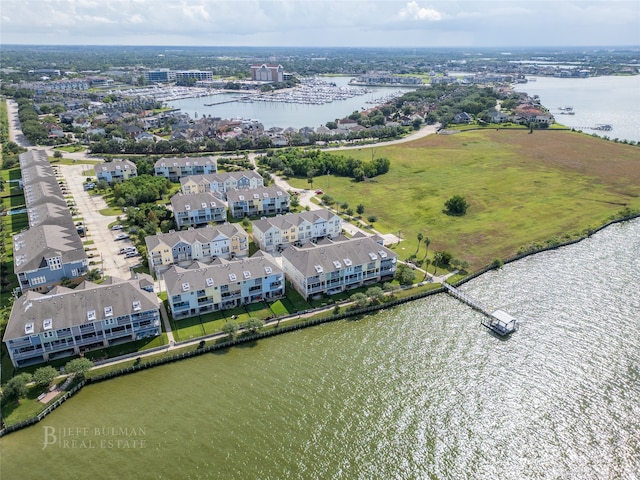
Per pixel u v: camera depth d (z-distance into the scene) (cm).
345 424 8212
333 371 9588
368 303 11950
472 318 11462
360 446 7788
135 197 18312
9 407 8556
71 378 9250
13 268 13350
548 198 19262
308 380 9312
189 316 11331
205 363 9881
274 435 7962
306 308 11744
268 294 12100
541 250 14925
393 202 19175
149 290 11306
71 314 9731
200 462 7450
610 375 9369
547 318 11300
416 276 13262
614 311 11519
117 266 13600
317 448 7725
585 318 11262
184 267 12950
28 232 13775
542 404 8681
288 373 9525
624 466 7412
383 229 16438
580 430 8100
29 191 17550
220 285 11331
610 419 8306
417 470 7400
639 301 11938
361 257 12588
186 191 18888
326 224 15462
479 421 8319
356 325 11250
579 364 9694
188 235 13762
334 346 10431
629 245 15250
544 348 10225
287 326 10969
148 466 7394
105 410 8588
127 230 16112
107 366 9606
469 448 7794
